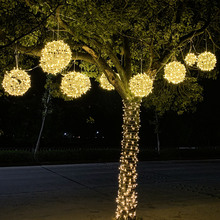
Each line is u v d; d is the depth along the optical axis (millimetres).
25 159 19781
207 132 33312
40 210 8516
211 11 8023
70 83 5523
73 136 31516
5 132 27938
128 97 7008
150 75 7355
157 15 7297
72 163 20859
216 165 21203
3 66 7422
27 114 27156
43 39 7023
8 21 6879
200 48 9938
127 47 7504
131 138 6883
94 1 6320
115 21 6398
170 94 10492
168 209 8867
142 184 13023
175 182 13695
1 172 15938
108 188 11844
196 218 7938
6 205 9023
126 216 6742
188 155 25859
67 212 8336
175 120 30078
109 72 6953
